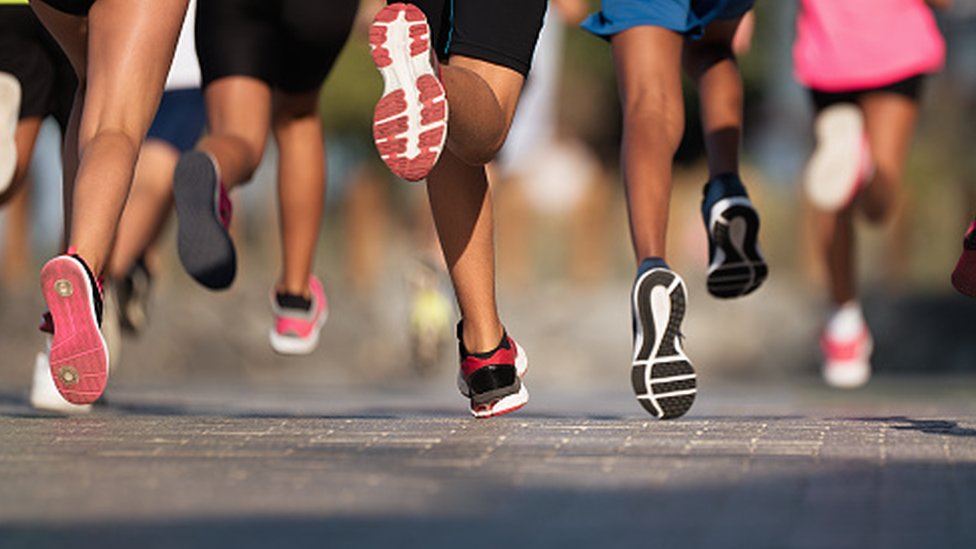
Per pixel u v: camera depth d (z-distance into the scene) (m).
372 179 50.00
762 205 54.44
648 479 7.57
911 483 7.48
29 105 13.54
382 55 8.82
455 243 11.34
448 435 9.84
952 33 53.69
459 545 5.77
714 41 13.29
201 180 12.94
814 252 47.88
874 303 42.56
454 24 10.10
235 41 13.42
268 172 50.84
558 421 11.30
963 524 6.29
